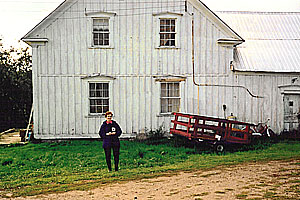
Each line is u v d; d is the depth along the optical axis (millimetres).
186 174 10828
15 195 8945
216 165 12133
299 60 20109
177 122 16531
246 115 19109
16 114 32719
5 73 32531
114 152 11438
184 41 18641
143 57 18406
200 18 18703
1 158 13914
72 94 18016
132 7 18266
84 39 18016
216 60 18859
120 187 9359
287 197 7848
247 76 19156
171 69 18562
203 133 15789
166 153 14680
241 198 7910
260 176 10250
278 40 21766
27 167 12391
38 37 17672
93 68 18109
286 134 18859
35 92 17812
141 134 18156
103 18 18172
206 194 8359
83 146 16578
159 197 8242
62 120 17984
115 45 18219
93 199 8320
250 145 16266
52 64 17844
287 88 19406
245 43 21250
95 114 18172
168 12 18406
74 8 17906
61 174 11281
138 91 18391
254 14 24531
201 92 18797
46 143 17453
